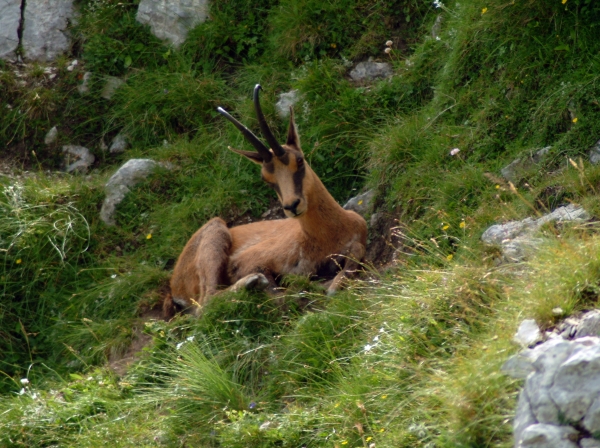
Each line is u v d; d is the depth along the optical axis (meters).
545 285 10.34
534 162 15.14
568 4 16.48
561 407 8.40
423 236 14.99
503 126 16.17
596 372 8.41
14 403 14.09
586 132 14.82
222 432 11.81
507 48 17.08
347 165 18.88
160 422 12.62
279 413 12.21
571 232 11.60
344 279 14.70
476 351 10.18
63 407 13.60
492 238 13.29
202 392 12.84
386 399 10.98
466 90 17.56
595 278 10.14
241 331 14.10
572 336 9.52
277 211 18.95
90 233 19.03
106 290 17.61
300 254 15.81
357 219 15.96
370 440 10.54
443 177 16.06
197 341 14.11
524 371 9.29
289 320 14.19
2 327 17.39
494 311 10.96
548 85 16.06
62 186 19.94
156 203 19.50
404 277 13.30
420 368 10.89
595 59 15.62
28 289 18.08
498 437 9.05
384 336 12.13
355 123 19.19
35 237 18.58
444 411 9.92
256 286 14.80
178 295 17.08
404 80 19.38
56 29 23.44
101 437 12.55
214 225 16.94
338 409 11.37
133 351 15.69
